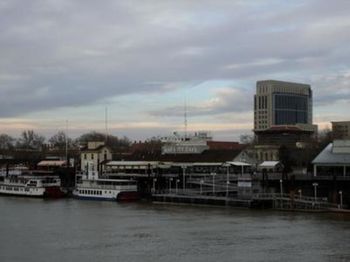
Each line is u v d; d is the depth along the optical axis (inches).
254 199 5905.5
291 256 3447.3
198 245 3791.8
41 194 7800.2
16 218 5246.1
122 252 3602.4
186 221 4931.1
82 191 7534.5
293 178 6363.2
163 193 6934.1
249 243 3838.6
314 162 6801.2
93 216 5369.1
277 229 4419.3
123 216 5354.3
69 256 3501.5
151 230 4431.6
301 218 5068.9
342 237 4040.4
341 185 6151.6
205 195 6565.0
